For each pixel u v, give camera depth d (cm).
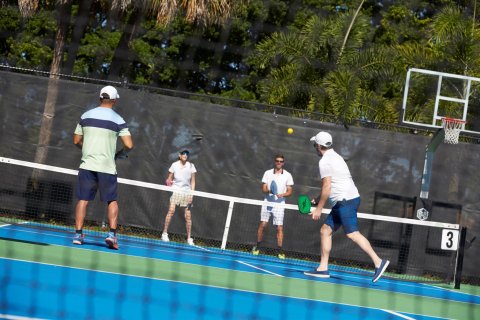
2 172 1418
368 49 1898
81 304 614
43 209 1419
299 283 968
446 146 1459
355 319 718
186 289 769
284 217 1434
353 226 1005
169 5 1588
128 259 970
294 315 698
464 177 1457
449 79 1662
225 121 1448
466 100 1474
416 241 1369
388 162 1450
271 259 1355
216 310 667
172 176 1405
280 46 1905
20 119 1428
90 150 1003
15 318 533
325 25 1906
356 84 1803
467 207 1455
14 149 1423
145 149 1434
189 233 1395
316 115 1616
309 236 1434
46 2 1627
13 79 1429
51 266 796
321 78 1877
